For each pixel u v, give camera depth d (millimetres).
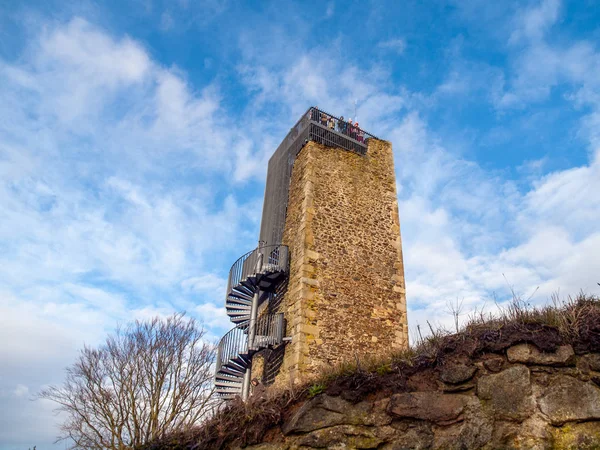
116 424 14883
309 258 12336
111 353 16641
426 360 7562
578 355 6805
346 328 11852
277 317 11961
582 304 7410
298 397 8008
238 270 13492
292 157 15258
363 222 13766
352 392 7547
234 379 12836
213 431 8320
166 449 8258
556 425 6395
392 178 15195
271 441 7602
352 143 15094
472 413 6828
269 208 15867
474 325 7770
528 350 7020
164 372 16250
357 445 7031
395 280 13336
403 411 7109
